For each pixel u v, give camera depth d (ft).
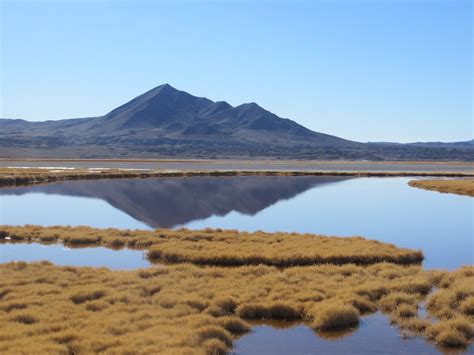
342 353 47.70
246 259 84.79
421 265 85.30
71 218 146.82
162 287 65.82
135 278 69.21
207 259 85.40
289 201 192.13
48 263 79.97
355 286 66.59
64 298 60.03
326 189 240.94
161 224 137.49
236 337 51.90
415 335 51.93
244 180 289.33
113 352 43.83
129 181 274.77
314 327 54.19
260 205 180.45
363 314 58.54
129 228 129.08
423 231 124.88
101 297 61.87
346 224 137.39
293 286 65.82
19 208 168.04
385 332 52.95
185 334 48.32
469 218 148.46
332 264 80.84
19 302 57.57
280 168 458.91
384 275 73.00
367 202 189.26
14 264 77.77
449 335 49.42
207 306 59.36
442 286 67.82
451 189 233.55
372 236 117.70
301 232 124.26
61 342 47.50
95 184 255.29
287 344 49.93
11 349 44.04
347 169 461.37
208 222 141.79
